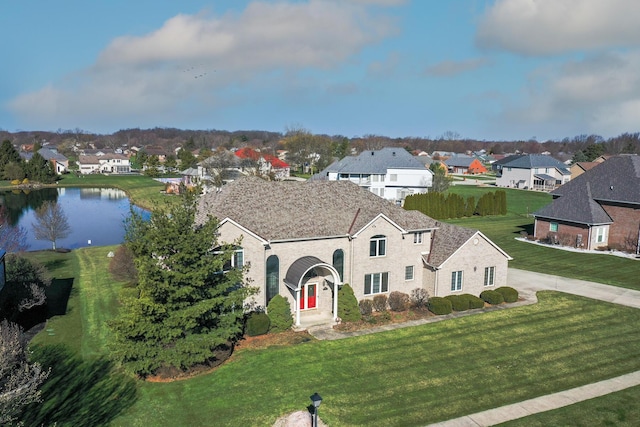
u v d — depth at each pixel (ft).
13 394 56.85
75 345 97.81
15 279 114.62
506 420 72.74
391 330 106.93
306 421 69.26
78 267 159.43
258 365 89.40
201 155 523.29
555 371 88.33
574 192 196.85
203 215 110.22
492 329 107.86
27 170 431.84
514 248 188.75
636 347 98.68
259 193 119.96
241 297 90.38
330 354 94.43
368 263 119.44
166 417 72.90
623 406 76.69
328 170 305.73
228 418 72.64
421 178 301.22
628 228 180.34
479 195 342.85
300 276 105.91
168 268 84.94
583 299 128.47
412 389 81.51
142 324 79.66
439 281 123.03
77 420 72.13
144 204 315.37
